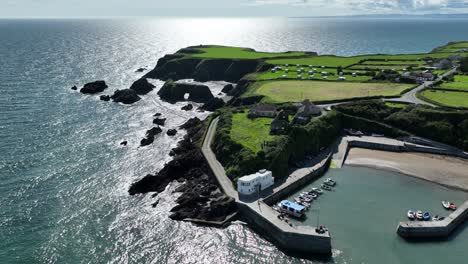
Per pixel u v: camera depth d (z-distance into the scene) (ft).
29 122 464.24
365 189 311.88
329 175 338.54
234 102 517.14
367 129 424.05
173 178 332.19
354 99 473.67
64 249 239.09
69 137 422.00
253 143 343.05
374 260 228.63
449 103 432.25
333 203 290.15
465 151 369.91
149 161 367.86
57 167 347.56
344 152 377.71
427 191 307.78
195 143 390.42
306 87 547.49
